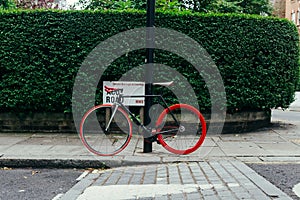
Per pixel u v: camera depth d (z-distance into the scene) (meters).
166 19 9.20
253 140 8.59
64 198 4.82
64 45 9.16
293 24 9.84
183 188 5.06
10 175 6.12
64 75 9.20
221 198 4.56
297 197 4.65
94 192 5.03
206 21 9.26
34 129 9.53
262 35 9.44
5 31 9.16
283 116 14.87
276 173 5.81
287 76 9.79
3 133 9.38
